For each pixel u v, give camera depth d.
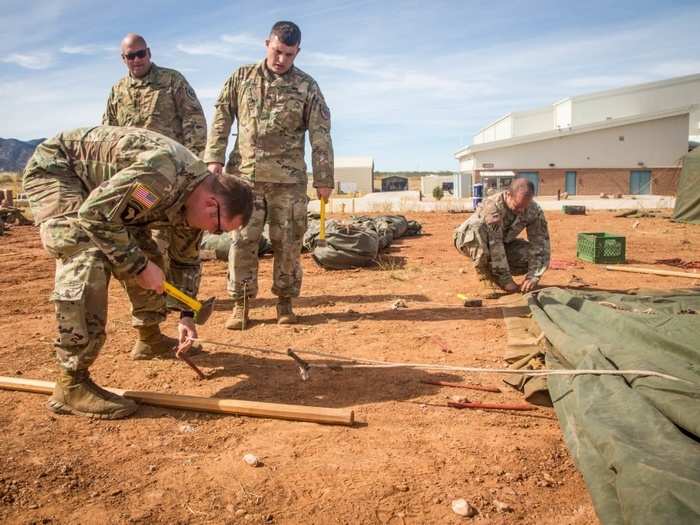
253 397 3.52
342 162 66.69
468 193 49.28
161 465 2.70
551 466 2.71
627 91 53.06
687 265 8.27
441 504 2.39
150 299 4.02
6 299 6.51
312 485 2.52
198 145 5.91
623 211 20.95
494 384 3.72
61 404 3.22
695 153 15.12
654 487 1.93
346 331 4.98
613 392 2.77
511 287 6.17
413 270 8.18
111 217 2.84
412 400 3.48
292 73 5.09
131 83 5.81
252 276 5.05
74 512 2.31
